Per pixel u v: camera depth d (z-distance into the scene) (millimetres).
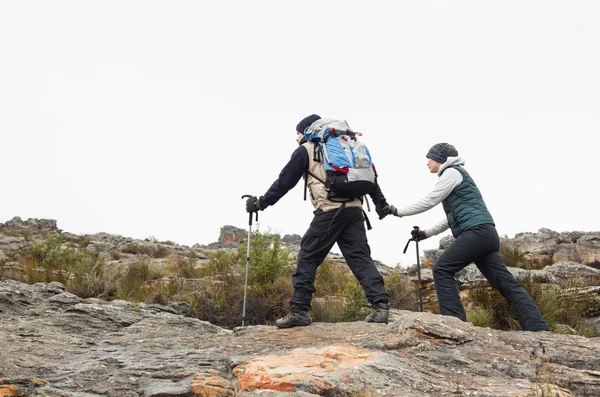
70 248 15820
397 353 4359
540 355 4348
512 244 14117
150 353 4805
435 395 3654
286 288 9008
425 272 10500
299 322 5215
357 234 5281
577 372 4062
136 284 10273
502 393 3631
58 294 7305
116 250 20812
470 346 4527
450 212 5621
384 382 3783
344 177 5047
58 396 3719
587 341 4641
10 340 5113
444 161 5742
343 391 3660
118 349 5004
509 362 4230
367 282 5262
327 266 11453
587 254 12805
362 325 5148
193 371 4168
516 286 5426
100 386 4016
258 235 9852
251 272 9242
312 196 5203
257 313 8445
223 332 6152
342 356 4234
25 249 17422
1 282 7508
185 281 10883
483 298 8156
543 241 13969
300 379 3822
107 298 9445
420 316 4855
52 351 4895
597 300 8484
